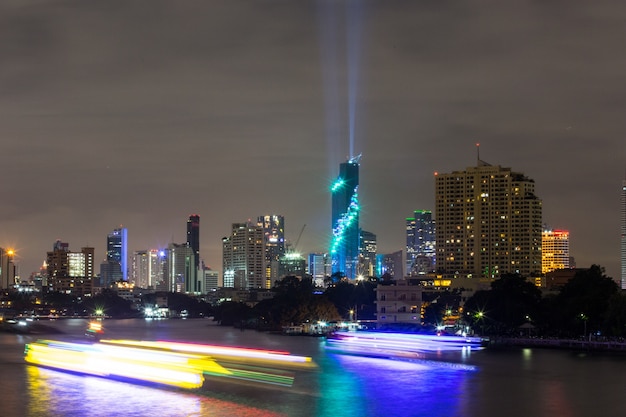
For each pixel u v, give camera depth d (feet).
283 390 497.46
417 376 584.81
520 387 529.86
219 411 426.51
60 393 478.59
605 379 571.28
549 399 483.10
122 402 449.06
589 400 481.05
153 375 517.55
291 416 418.92
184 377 499.51
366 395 491.31
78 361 583.17
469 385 539.29
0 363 653.71
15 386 506.89
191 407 435.94
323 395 487.20
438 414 436.76
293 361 650.43
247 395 472.44
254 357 643.04
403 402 469.16
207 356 633.61
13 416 417.28
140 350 535.60
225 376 542.57
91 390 488.02
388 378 571.28
